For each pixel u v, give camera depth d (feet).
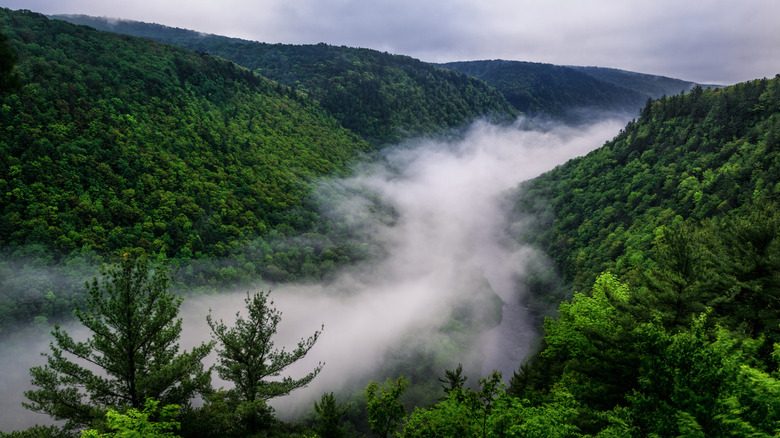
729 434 35.81
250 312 80.07
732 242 96.17
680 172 429.79
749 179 339.57
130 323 61.67
